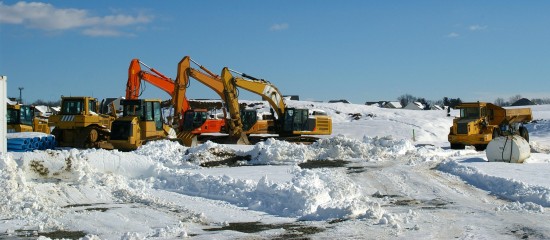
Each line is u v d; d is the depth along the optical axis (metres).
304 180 15.33
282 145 26.36
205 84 35.53
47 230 11.45
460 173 20.16
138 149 27.12
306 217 12.75
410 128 56.34
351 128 57.72
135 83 33.75
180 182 17.23
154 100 31.92
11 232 11.23
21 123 33.34
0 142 22.28
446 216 12.74
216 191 15.89
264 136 38.50
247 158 25.55
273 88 37.91
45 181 16.73
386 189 17.12
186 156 25.28
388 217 12.06
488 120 35.19
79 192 15.33
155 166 18.34
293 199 13.70
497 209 13.55
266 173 20.53
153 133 31.61
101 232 11.30
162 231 11.09
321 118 39.44
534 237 10.62
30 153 17.09
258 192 14.94
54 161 16.95
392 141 30.55
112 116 35.00
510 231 11.15
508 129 35.59
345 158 26.45
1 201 13.54
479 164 22.88
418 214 12.98
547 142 43.84
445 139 53.56
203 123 36.88
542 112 78.56
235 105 35.78
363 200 14.27
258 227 11.75
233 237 10.78
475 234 10.89
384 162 24.94
